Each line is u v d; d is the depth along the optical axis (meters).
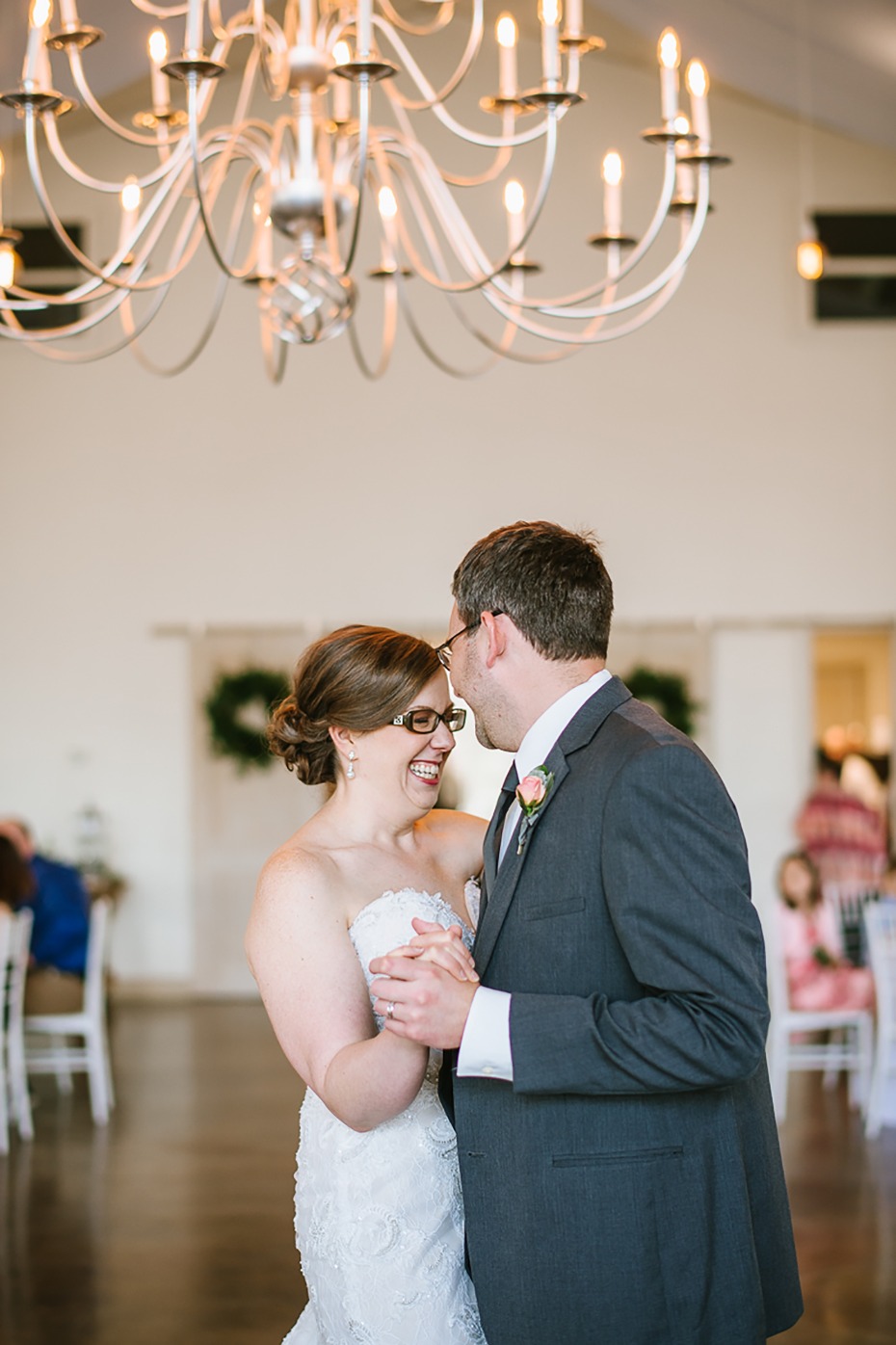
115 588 10.16
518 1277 1.85
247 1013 9.27
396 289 5.57
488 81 10.14
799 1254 4.35
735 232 10.16
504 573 1.95
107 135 10.16
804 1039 8.20
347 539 10.15
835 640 11.99
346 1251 2.05
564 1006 1.77
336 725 2.19
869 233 10.18
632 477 10.16
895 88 7.82
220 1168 5.40
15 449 10.20
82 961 6.63
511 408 10.16
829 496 10.12
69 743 10.15
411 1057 1.87
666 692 9.99
